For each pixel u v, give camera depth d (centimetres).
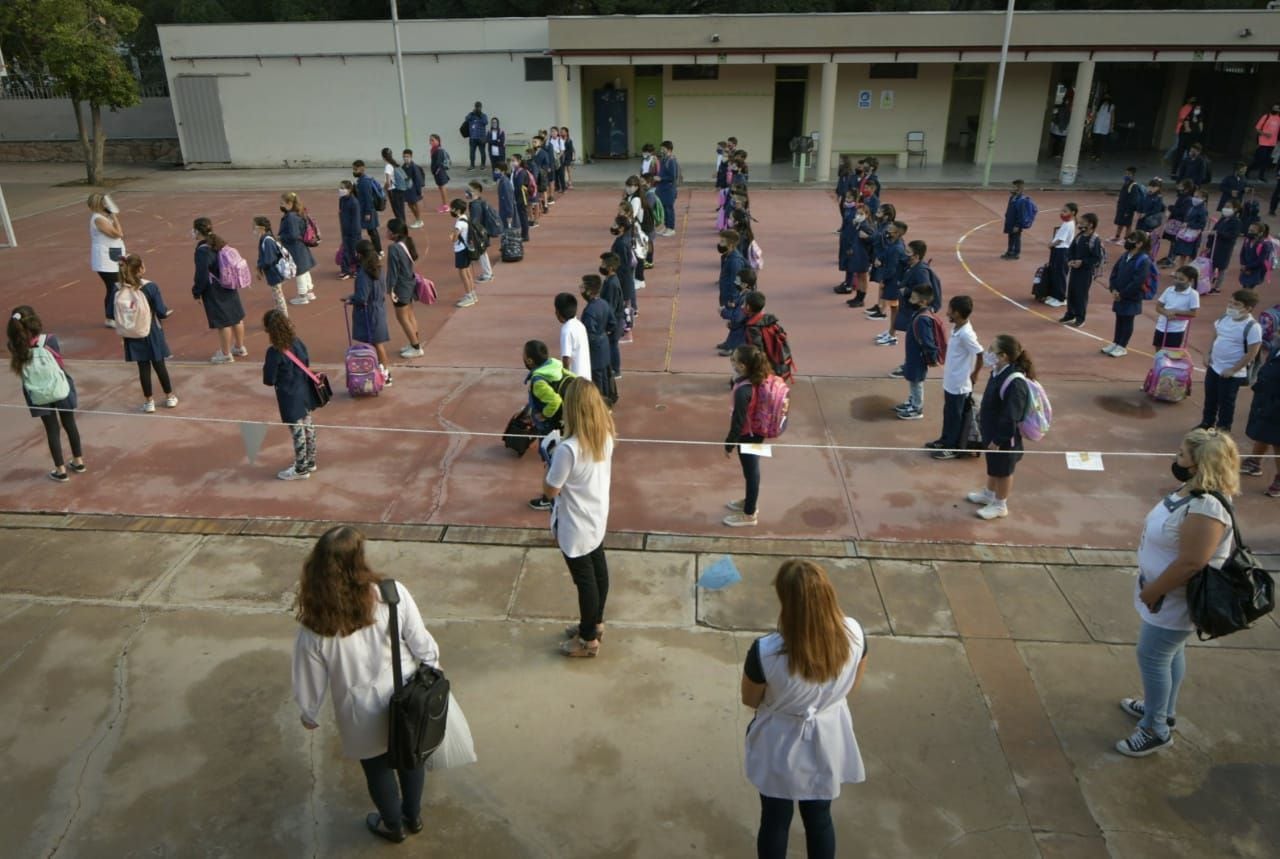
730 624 612
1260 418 743
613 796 471
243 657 582
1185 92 2908
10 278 1520
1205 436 443
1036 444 876
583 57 2430
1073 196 2259
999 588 648
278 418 950
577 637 579
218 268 1064
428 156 2731
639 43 2397
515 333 1225
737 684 555
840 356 1129
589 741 509
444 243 1803
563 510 535
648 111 2809
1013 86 2656
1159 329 991
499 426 926
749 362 685
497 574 667
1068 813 459
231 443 889
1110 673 562
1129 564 676
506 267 1587
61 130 2941
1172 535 446
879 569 671
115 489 798
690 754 500
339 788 479
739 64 2508
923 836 445
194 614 625
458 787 477
